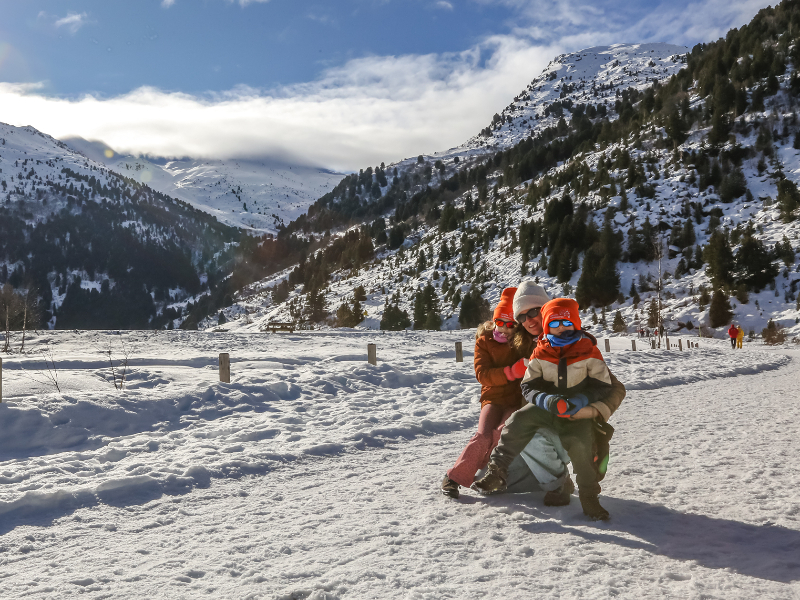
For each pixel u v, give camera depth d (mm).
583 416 3551
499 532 3369
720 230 79562
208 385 8445
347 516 3766
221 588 2672
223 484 4684
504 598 2486
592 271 76688
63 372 9883
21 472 4750
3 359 14016
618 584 2619
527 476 4145
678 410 8508
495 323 4316
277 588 2652
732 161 94688
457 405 8680
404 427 6871
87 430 6344
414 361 14906
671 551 3033
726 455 5367
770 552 3002
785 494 4047
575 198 107312
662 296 69375
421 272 119000
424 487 4480
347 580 2703
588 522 3525
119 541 3412
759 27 128125
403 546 3170
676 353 20312
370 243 171500
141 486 4516
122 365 12867
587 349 3615
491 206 149250
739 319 58500
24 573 2928
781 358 21234
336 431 6711
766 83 108625
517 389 4289
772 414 7965
